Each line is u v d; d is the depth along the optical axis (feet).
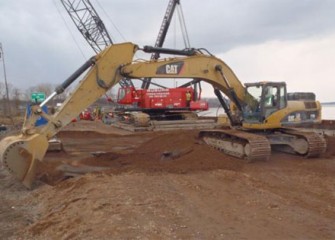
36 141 37.68
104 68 42.63
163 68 45.55
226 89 49.55
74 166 46.06
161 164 44.11
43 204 32.55
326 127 81.71
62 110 40.37
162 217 25.40
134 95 102.12
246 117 50.24
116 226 23.73
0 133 94.27
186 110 102.27
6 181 40.91
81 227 24.47
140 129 93.25
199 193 31.73
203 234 22.54
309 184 34.96
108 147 68.28
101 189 32.48
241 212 26.81
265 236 22.31
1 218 29.48
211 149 48.03
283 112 49.78
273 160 46.01
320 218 25.62
